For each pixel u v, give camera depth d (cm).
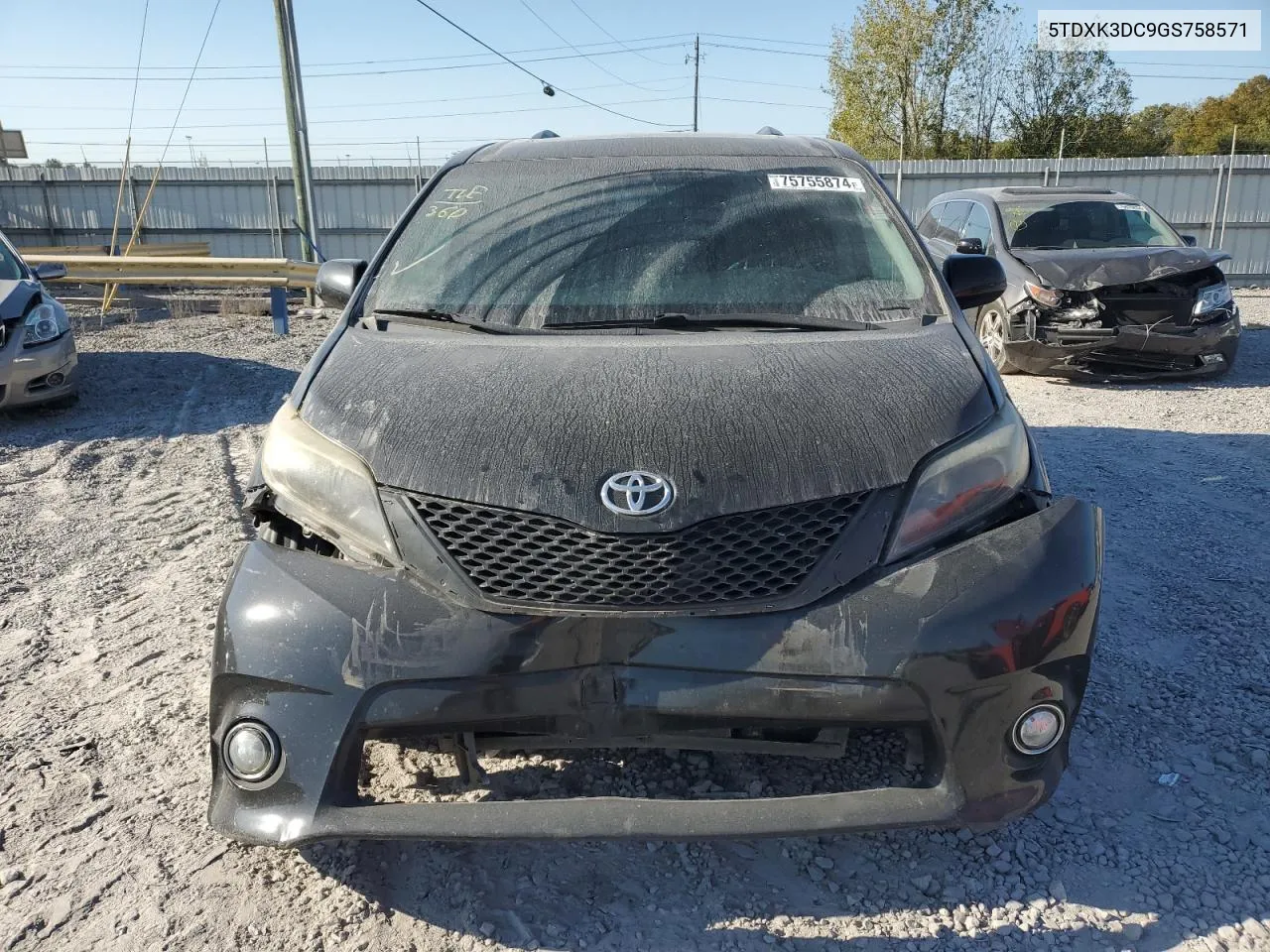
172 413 811
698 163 362
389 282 327
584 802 213
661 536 216
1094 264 852
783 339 283
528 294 314
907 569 220
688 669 212
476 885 242
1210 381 891
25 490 599
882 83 3819
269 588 224
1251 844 253
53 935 227
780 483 222
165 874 246
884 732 245
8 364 742
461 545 221
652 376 255
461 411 242
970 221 1025
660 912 233
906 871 246
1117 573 431
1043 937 223
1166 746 297
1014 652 214
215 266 1238
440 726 215
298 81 1736
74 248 1753
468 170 373
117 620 402
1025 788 221
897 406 243
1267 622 380
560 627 214
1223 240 2092
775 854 253
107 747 305
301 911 233
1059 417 746
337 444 240
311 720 213
